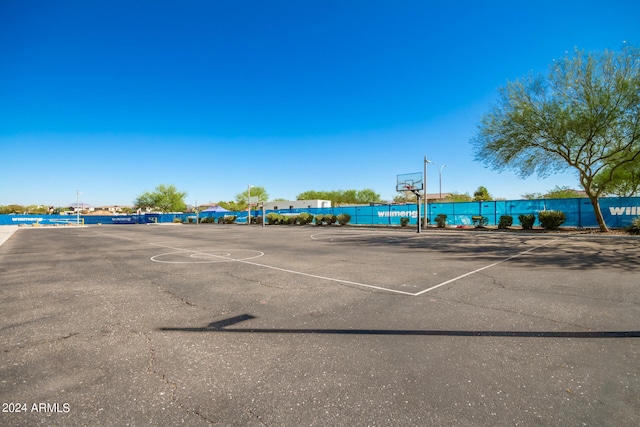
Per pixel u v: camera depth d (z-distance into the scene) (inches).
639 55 674.2
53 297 236.8
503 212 1083.9
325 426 88.2
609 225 890.7
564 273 304.7
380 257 432.5
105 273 336.5
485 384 109.0
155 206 3577.8
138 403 100.0
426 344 143.8
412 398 101.1
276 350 138.9
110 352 138.5
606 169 895.1
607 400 99.0
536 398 100.4
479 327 164.2
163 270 349.7
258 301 219.1
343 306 204.8
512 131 820.6
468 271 321.7
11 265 403.2
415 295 230.7
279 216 1809.8
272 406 98.0
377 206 1446.9
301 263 389.1
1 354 137.1
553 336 151.5
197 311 197.2
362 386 108.7
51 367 125.0
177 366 124.8
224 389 107.9
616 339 147.3
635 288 244.5
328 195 3348.9
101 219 3031.5
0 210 3944.4
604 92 701.3
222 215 2500.0
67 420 91.8
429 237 756.0
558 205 978.7
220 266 373.7
